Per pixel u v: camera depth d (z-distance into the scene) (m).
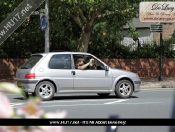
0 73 23.16
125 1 20.78
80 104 12.34
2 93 1.20
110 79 13.94
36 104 1.15
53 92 13.28
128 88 14.20
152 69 25.83
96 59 13.98
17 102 12.25
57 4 20.50
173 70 26.11
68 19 26.66
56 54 13.47
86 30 21.59
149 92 16.89
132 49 26.06
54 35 24.67
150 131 7.28
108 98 14.20
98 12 20.66
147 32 45.69
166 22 22.33
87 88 13.69
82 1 18.75
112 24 23.83
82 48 21.69
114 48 25.42
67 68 13.50
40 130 1.14
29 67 13.36
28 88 13.03
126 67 25.53
